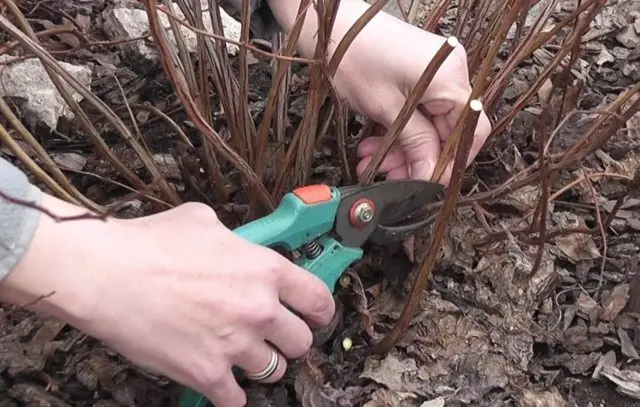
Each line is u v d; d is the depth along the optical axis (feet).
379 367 3.43
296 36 3.04
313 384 3.31
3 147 3.95
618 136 4.56
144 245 2.48
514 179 3.77
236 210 3.63
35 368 3.19
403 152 3.47
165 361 2.55
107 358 3.28
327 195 2.98
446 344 3.53
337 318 3.49
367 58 3.31
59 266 2.36
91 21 4.95
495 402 3.37
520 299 3.67
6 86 4.08
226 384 2.65
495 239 3.73
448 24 5.08
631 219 4.13
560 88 4.68
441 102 3.26
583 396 3.48
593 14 3.57
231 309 2.52
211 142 3.06
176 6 4.76
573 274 3.94
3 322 3.31
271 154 3.70
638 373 3.50
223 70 3.39
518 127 4.48
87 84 4.32
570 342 3.63
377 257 3.76
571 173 4.26
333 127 4.02
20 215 2.29
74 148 4.14
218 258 2.56
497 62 4.87
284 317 2.64
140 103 4.31
